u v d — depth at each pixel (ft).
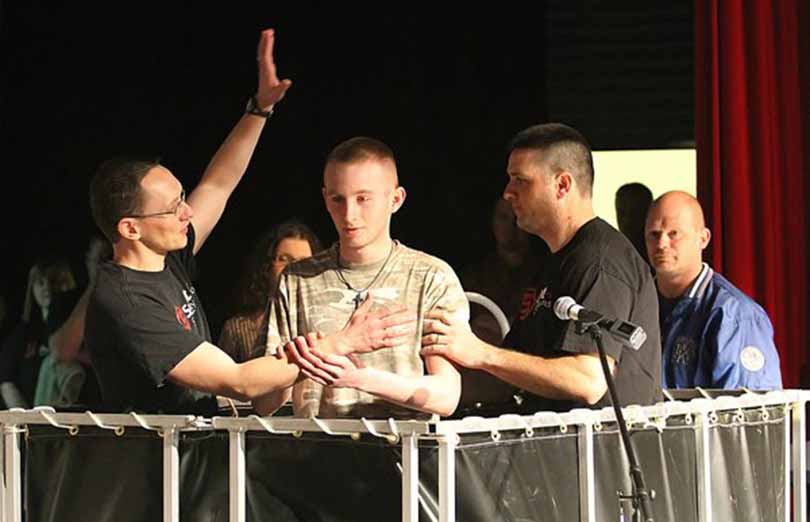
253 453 26.27
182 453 26.96
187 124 66.33
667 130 60.34
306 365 27.12
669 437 29.86
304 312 29.40
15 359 56.49
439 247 63.46
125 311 29.48
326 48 64.69
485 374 35.58
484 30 62.80
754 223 48.42
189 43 66.13
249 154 36.96
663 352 40.81
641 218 54.13
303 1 65.00
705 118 48.91
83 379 54.19
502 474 25.94
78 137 66.69
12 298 66.39
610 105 60.90
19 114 66.85
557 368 29.53
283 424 25.95
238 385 28.60
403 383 27.45
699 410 30.37
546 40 61.93
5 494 28.27
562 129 32.14
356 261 29.32
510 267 51.88
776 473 33.19
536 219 32.12
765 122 48.34
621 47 60.80
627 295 30.73
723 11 48.52
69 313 57.72
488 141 63.00
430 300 28.91
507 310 50.93
